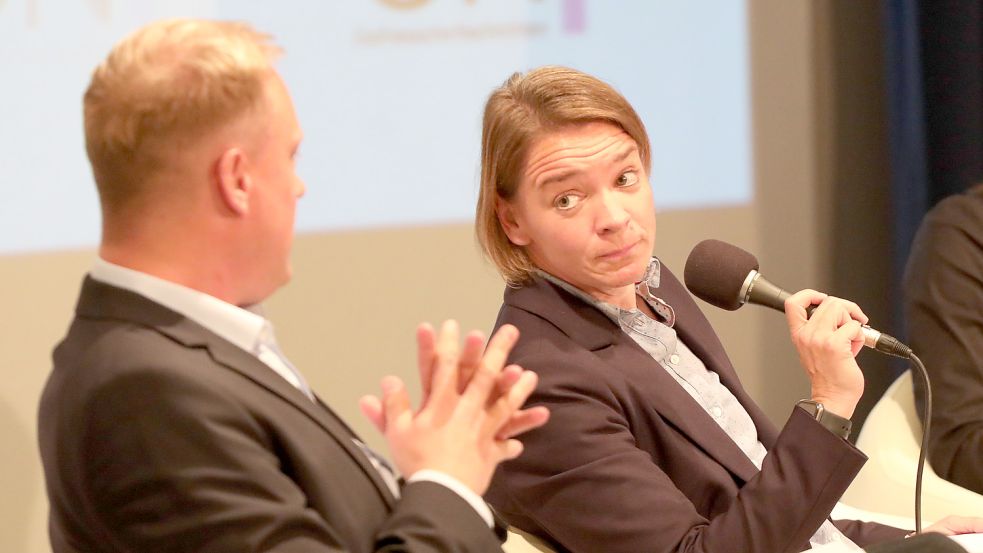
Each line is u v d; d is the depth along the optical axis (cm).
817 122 1252
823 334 595
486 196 636
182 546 397
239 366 431
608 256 610
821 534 657
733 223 1212
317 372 1035
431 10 1041
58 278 910
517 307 641
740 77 1200
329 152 1014
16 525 920
